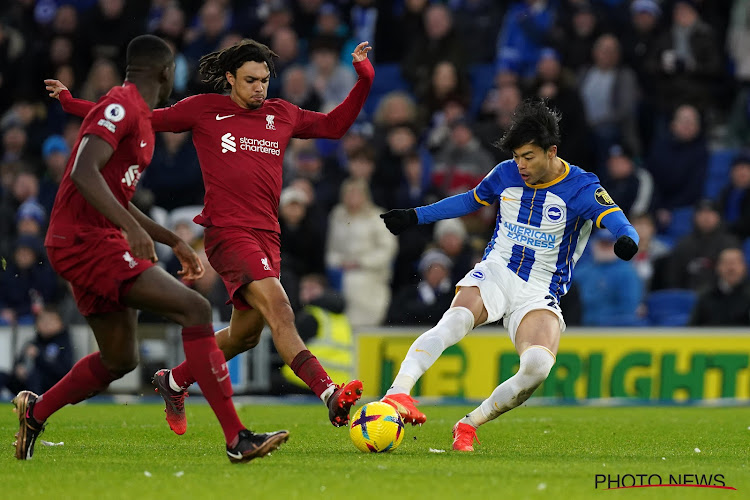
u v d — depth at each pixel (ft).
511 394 67.36
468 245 140.67
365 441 64.59
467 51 185.16
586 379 129.29
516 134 67.26
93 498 46.11
